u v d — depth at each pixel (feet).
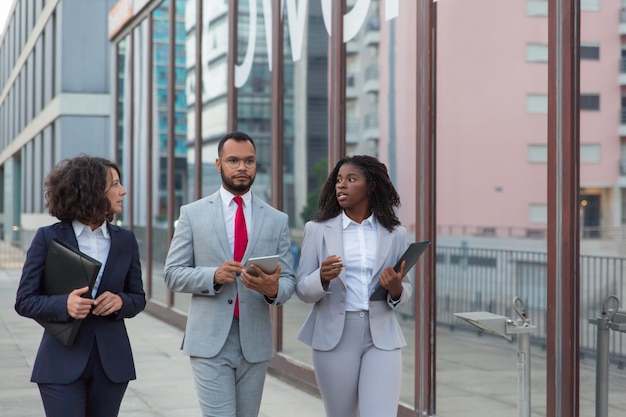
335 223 13.28
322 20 23.31
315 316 13.24
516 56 14.97
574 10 13.61
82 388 11.64
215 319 13.00
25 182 110.52
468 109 16.49
